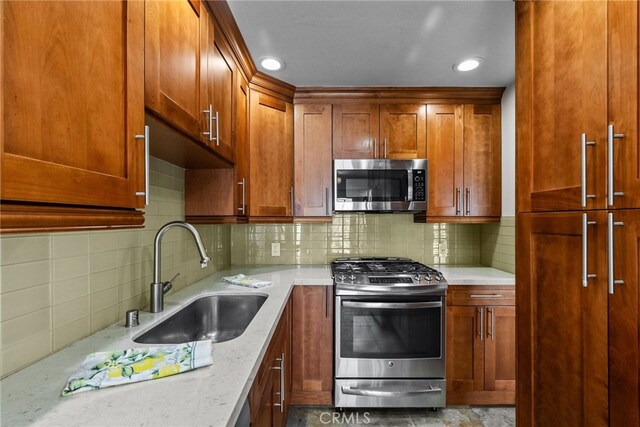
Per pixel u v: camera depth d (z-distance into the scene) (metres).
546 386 1.10
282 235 2.58
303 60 1.86
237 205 1.80
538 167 1.14
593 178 0.88
